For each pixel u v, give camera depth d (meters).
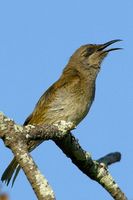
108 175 12.77
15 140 9.05
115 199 12.62
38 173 8.62
